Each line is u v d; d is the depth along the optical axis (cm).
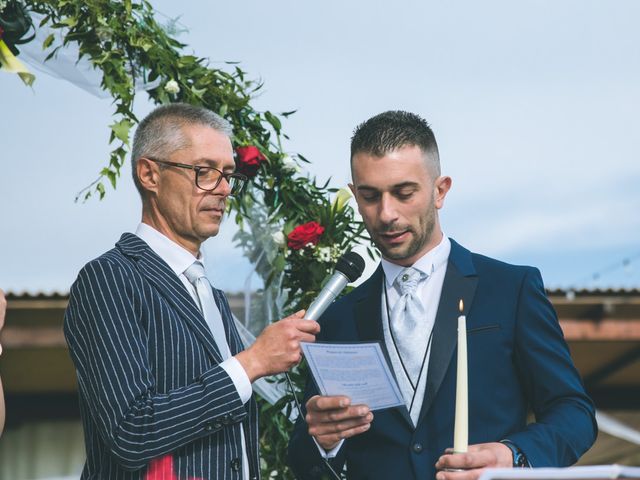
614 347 964
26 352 883
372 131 338
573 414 321
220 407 298
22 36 430
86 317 304
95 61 441
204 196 329
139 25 453
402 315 347
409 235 337
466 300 342
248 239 475
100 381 295
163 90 456
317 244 479
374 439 339
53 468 1012
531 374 332
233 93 468
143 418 290
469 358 334
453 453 273
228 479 307
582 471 231
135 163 337
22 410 1016
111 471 302
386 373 303
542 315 337
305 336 309
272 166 476
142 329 306
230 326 346
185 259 331
